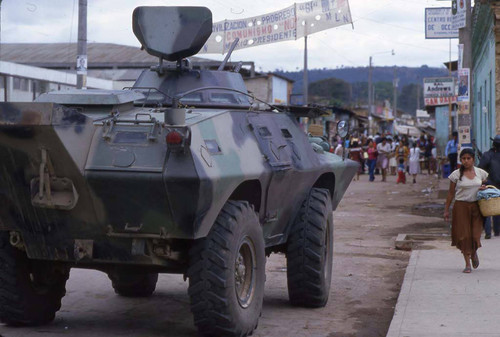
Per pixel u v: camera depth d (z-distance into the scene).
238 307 7.15
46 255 7.19
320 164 9.16
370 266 11.77
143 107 7.91
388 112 96.81
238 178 7.00
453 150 28.06
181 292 9.94
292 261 8.78
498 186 14.02
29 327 7.88
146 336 7.56
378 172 39.50
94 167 6.54
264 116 8.36
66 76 31.47
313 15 14.56
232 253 6.99
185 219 6.59
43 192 6.74
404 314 7.93
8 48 53.16
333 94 112.56
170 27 8.27
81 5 19.08
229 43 14.97
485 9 19.77
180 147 6.38
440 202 22.48
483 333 7.11
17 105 6.38
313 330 7.91
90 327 7.92
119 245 6.93
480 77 26.00
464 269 10.49
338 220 17.88
